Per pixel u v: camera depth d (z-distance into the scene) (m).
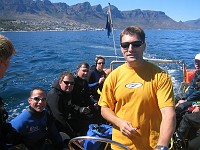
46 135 3.88
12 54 1.89
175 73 11.69
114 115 2.29
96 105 5.71
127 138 2.28
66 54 24.55
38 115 3.75
